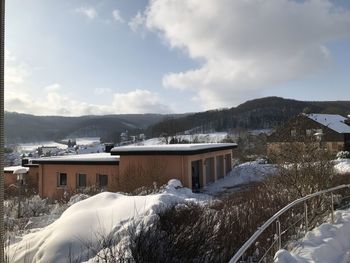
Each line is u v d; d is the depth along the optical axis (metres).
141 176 21.06
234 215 7.72
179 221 6.94
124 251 6.12
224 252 6.36
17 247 8.55
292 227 7.78
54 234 8.25
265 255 5.77
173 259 6.15
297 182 10.85
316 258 6.11
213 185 24.61
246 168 28.62
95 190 21.67
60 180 26.30
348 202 12.13
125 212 8.53
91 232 7.93
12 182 32.41
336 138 48.50
